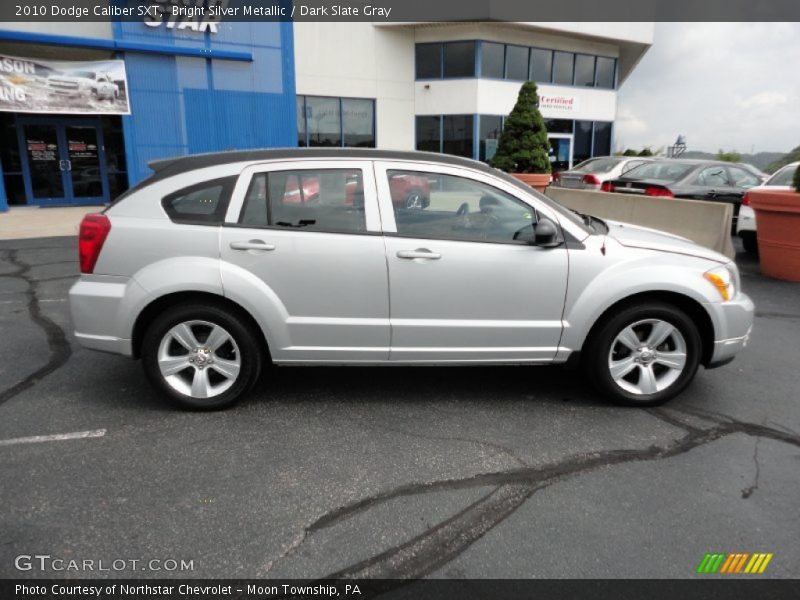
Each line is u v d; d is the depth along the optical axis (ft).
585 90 82.99
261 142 54.70
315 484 10.39
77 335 12.81
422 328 12.87
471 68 73.26
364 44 71.67
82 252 12.65
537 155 43.75
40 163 55.11
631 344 13.39
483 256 12.76
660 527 9.29
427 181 12.91
